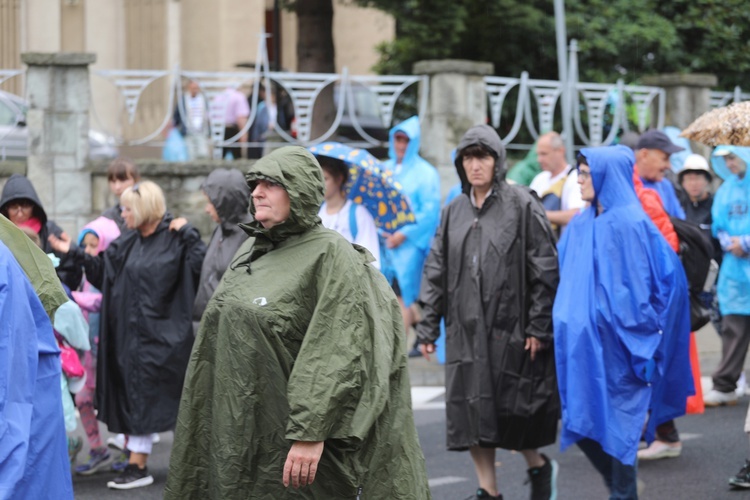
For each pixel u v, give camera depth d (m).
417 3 31.06
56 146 22.80
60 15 37.81
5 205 12.88
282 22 41.69
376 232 14.21
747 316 16.97
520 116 25.27
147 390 13.21
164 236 13.39
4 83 23.05
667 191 15.48
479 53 32.28
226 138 24.02
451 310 11.52
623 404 10.97
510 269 11.30
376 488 7.55
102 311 13.41
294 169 7.51
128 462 13.90
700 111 27.61
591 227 11.30
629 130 27.12
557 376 11.20
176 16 37.62
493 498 11.66
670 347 11.44
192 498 7.78
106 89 26.30
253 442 7.42
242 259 7.80
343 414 7.24
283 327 7.40
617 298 10.99
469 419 11.34
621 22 32.91
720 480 13.24
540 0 32.53
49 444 7.34
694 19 34.19
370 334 7.41
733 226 16.59
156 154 25.14
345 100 24.48
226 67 37.50
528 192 11.53
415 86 25.52
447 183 24.50
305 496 7.40
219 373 7.54
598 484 13.25
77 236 22.84
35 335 7.06
